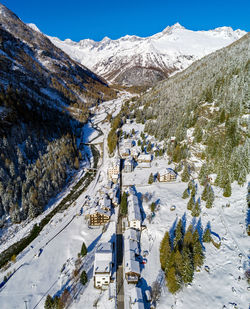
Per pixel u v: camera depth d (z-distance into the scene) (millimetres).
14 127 113125
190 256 51219
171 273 48156
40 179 97875
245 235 57156
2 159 94062
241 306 42312
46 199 93062
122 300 49625
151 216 73312
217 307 43344
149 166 111375
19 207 86062
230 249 54500
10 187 86000
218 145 93625
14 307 51031
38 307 50812
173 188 88875
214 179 82438
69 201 95188
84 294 51875
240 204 68188
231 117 101875
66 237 72688
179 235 58750
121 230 71750
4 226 79188
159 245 62969
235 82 119938
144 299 48781
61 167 110375
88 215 79750
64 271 59594
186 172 92188
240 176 75125
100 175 116312
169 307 46062
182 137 117625
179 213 72188
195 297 46438
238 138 89625
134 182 98438
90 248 66500
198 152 103500
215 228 62094
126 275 54031
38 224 81250
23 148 109500
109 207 80375
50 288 55156
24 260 64750
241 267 49156
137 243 64250
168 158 115250
